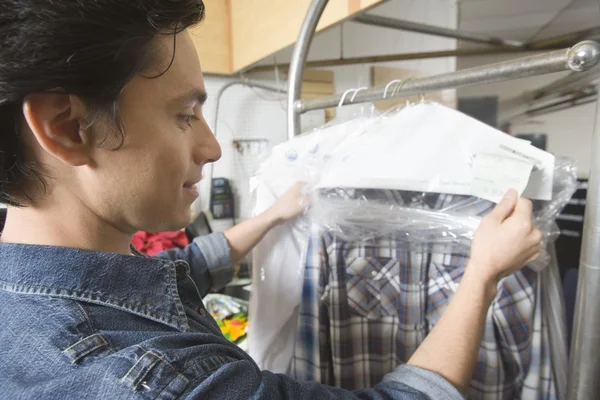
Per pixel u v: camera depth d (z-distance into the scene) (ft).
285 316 2.07
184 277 1.47
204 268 2.08
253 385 0.94
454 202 1.66
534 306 1.54
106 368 0.80
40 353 0.83
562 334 1.59
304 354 2.05
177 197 1.07
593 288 1.15
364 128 1.79
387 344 1.93
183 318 1.12
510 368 1.61
